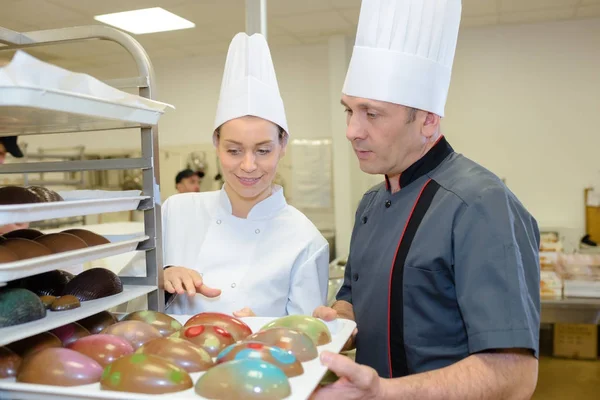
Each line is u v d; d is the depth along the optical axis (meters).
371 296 0.98
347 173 4.71
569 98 4.25
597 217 4.19
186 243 1.27
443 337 0.89
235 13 3.75
